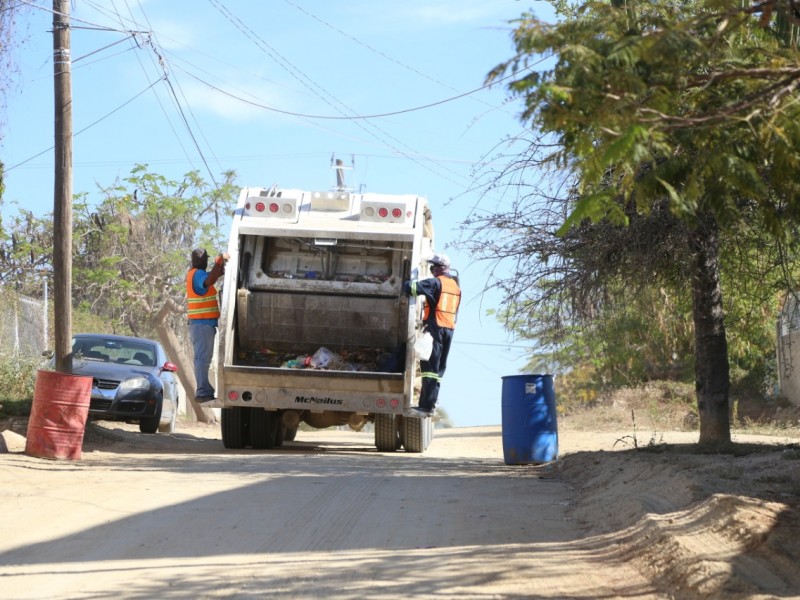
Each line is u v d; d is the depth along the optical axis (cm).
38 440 2095
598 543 1161
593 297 1967
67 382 2112
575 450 2762
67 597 928
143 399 2928
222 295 2406
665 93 740
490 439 3741
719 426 2075
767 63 827
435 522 1306
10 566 1059
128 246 5709
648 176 802
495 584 963
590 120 717
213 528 1257
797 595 833
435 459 2386
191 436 3281
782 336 4672
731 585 871
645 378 5278
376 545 1160
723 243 2027
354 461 2181
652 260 1881
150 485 1642
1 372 2873
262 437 2609
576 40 725
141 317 5928
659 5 863
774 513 1109
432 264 2395
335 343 2497
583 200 774
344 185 2495
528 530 1255
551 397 2186
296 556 1100
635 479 1532
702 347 2088
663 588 930
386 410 2412
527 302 2030
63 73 2452
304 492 1565
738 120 755
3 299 3706
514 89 720
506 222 1952
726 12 747
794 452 1698
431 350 2416
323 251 2464
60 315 2445
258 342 2505
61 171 2450
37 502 1452
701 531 1083
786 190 861
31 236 5406
